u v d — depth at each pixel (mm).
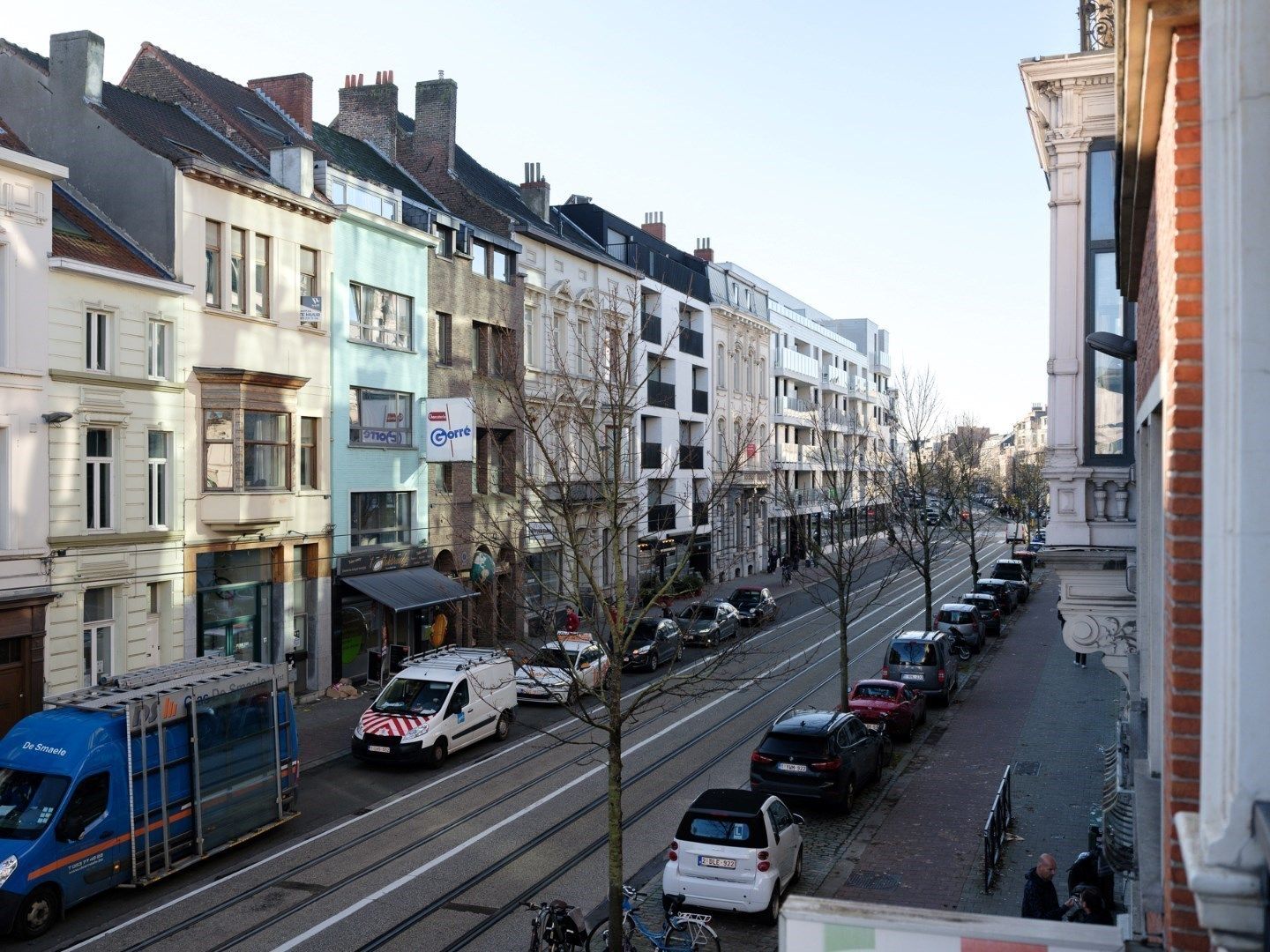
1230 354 2855
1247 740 2760
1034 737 22484
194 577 22688
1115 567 12523
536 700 25531
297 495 25531
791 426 65562
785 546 62438
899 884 13727
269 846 15078
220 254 23719
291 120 31594
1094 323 12625
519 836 15609
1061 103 12680
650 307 45812
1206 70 2920
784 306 64562
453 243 32125
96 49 23766
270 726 15375
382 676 27766
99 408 20312
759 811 12648
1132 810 9641
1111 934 4258
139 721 13164
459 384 32344
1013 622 42219
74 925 12156
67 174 19547
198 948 11539
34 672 18828
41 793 12211
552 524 16797
